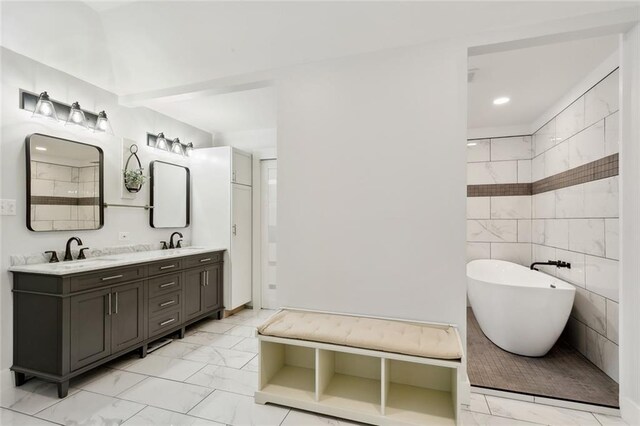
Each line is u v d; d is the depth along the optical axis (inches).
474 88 110.4
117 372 92.3
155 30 93.0
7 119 84.7
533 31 72.9
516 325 99.7
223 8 83.7
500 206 154.6
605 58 90.6
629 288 69.4
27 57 89.2
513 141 152.7
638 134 67.4
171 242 140.2
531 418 70.6
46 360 79.7
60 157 97.4
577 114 107.1
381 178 84.7
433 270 80.2
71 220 100.2
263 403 76.6
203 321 141.6
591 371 91.1
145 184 130.2
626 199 70.2
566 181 114.7
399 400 73.5
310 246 90.7
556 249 122.8
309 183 91.1
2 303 82.5
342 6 78.5
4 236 83.8
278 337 75.5
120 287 94.2
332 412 70.7
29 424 68.3
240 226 154.3
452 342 68.2
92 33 95.0
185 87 107.0
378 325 77.9
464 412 72.4
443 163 79.8
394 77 83.9
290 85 93.7
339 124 88.7
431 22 77.4
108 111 114.0
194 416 71.9
